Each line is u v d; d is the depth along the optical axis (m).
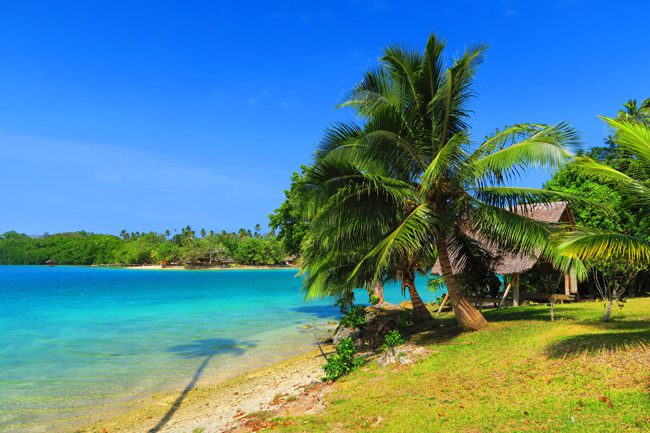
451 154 11.80
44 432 10.12
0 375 15.22
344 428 7.80
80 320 29.67
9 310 35.97
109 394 13.13
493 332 13.40
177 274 127.12
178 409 11.61
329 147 12.83
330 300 42.94
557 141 11.24
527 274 23.31
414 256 17.42
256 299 45.88
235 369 16.25
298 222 28.55
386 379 10.44
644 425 6.19
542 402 7.55
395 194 12.20
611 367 8.58
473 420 7.23
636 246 8.19
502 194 12.77
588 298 23.36
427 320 19.16
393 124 12.64
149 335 23.55
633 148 9.48
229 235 183.88
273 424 8.72
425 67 13.27
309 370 14.55
